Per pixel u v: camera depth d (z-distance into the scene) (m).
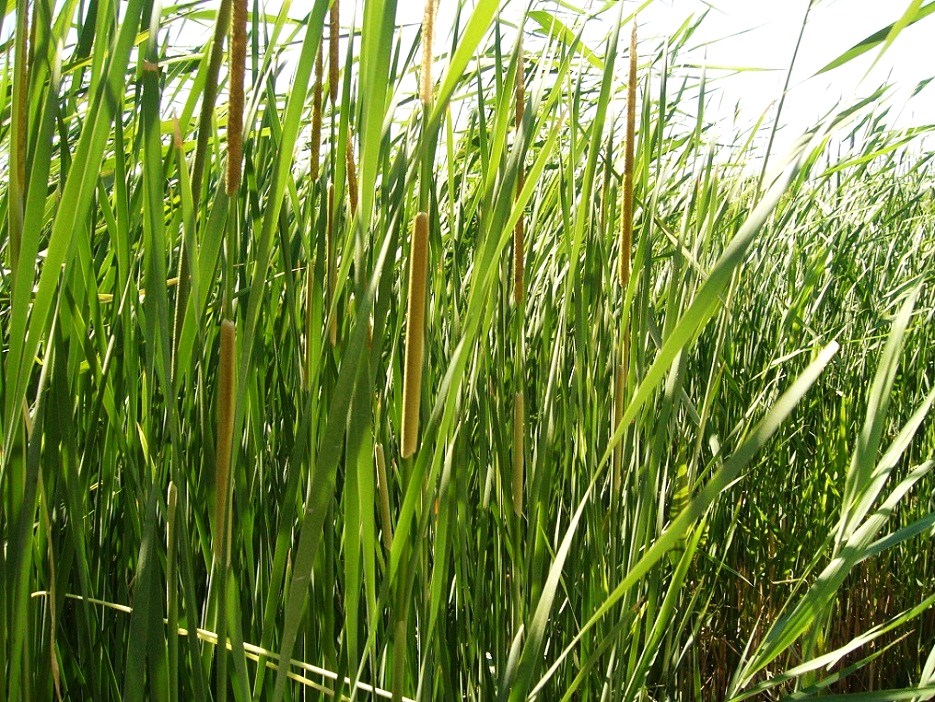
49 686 0.92
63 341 0.83
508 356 1.31
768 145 0.99
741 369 2.28
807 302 2.54
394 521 1.12
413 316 0.74
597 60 1.20
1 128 1.06
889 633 2.36
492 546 1.26
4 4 0.72
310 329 0.90
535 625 0.96
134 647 0.81
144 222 0.78
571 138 1.12
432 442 0.78
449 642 1.25
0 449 0.81
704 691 2.21
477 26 0.67
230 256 0.75
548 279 1.31
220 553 0.76
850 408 2.34
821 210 2.81
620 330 1.07
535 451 1.15
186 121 0.97
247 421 0.99
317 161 0.90
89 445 0.94
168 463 1.08
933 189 3.41
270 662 1.01
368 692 1.07
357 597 0.80
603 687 1.25
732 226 1.91
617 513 1.13
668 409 1.04
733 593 2.31
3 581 0.81
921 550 2.44
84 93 1.29
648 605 1.15
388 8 0.66
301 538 0.72
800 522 2.32
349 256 0.78
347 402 0.70
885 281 2.69
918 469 1.11
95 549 1.07
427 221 0.73
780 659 2.06
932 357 2.75
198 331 0.73
